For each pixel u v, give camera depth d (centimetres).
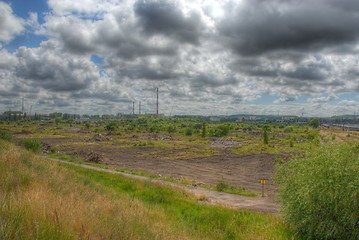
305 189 934
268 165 4797
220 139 9875
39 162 1558
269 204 1903
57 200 691
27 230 460
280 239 941
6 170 975
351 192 873
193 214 1282
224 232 1062
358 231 878
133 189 1808
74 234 488
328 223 902
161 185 1988
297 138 8994
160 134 11475
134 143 8081
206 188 2569
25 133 10394
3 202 539
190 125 15562
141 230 708
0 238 410
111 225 628
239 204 1866
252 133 12950
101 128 14025
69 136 9956
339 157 936
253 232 1039
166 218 1076
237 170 4300
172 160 5300
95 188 1357
